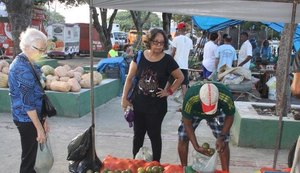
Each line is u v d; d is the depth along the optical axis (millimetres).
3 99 7512
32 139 3555
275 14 3773
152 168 3746
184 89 6605
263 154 5531
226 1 3471
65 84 7406
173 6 3588
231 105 3682
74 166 3924
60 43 26859
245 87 9008
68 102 7340
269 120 5707
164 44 4012
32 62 3512
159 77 4098
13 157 5062
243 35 10078
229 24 12898
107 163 3992
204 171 3613
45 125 3711
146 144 5863
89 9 3650
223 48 9680
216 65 9789
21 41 3480
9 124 6660
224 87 3727
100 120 7301
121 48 25125
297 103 9500
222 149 3846
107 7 3602
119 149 5605
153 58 4109
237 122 6027
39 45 3439
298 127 5676
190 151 5523
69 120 7168
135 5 3613
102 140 6000
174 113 8109
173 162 5137
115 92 9977
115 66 10359
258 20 3871
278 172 3729
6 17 21016
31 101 3445
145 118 4266
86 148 3879
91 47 3766
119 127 6820
